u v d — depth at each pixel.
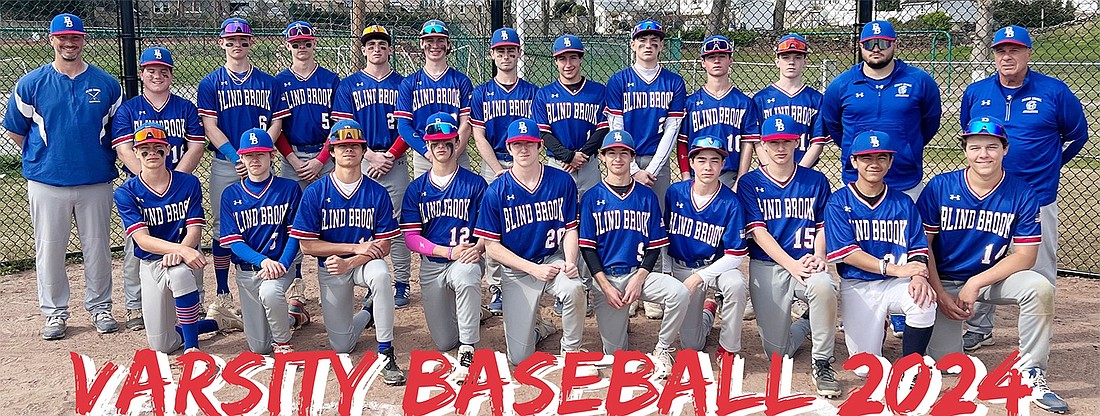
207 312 5.34
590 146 5.39
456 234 4.75
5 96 11.53
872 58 4.79
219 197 5.49
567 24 14.05
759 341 5.04
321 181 4.70
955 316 4.28
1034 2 11.41
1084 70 13.50
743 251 4.54
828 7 12.56
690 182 4.68
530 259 4.64
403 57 12.05
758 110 5.49
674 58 14.36
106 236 5.24
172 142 5.22
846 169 5.04
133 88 6.51
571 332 4.56
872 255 4.35
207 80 5.48
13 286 6.20
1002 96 4.79
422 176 4.80
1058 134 4.76
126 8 6.43
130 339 5.09
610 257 4.58
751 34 12.37
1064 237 7.50
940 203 4.36
